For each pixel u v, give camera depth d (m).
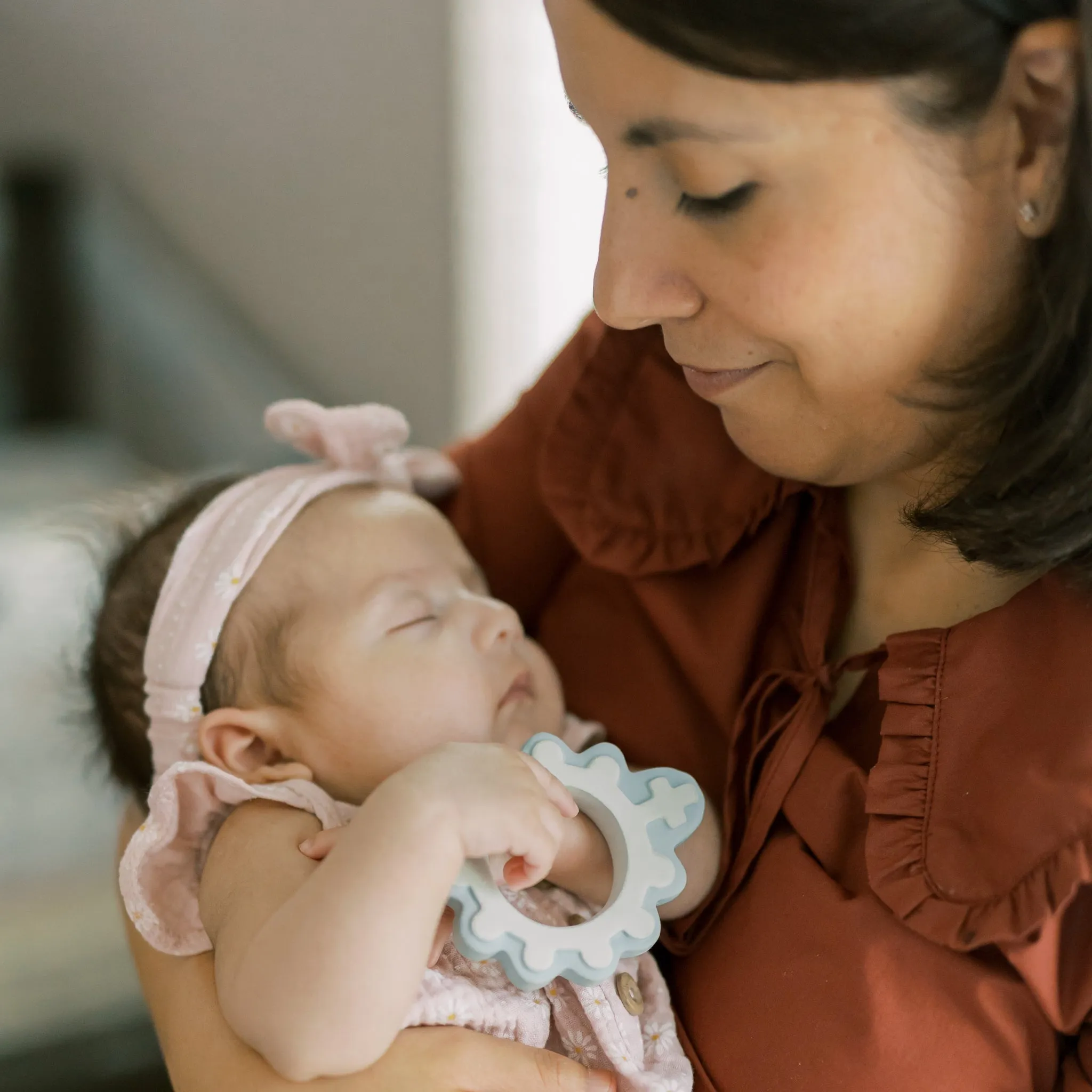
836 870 0.77
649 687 0.93
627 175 0.64
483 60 2.33
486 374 2.49
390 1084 0.71
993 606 0.77
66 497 2.83
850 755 0.80
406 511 1.00
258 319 2.98
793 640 0.86
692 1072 0.77
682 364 0.73
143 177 3.15
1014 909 0.67
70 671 1.22
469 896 0.74
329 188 2.68
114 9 3.01
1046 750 0.68
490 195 2.39
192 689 0.95
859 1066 0.70
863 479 0.75
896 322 0.64
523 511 1.06
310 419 1.04
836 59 0.56
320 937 0.68
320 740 0.92
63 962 1.61
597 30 0.59
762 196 0.61
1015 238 0.64
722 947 0.80
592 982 0.75
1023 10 0.59
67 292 3.34
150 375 3.21
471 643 0.93
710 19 0.55
